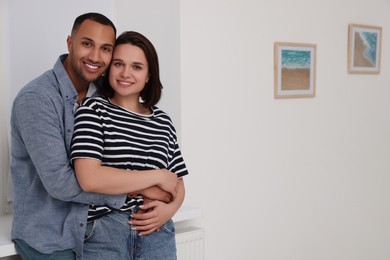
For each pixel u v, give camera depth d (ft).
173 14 9.12
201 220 9.58
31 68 8.43
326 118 11.58
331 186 11.78
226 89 9.83
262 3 10.30
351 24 11.80
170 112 9.34
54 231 6.39
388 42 12.71
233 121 9.97
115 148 6.27
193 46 9.29
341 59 11.78
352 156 12.17
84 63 6.40
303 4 10.99
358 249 12.46
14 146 6.48
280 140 10.77
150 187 6.57
